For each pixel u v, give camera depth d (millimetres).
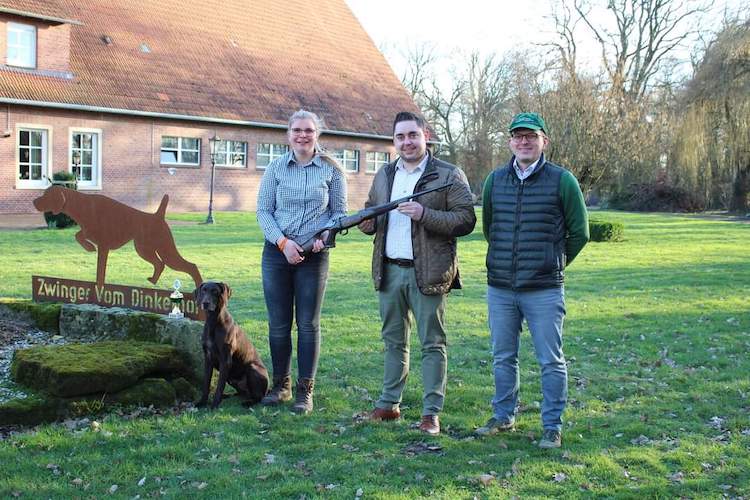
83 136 25688
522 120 4605
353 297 10188
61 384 4820
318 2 38719
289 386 5594
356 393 5805
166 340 5793
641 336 7957
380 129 35062
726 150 35250
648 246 18984
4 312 6789
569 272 13633
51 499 3771
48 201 6520
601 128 20672
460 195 4945
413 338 7738
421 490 3973
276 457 4422
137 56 28203
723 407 5543
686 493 3990
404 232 4988
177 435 4688
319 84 34344
